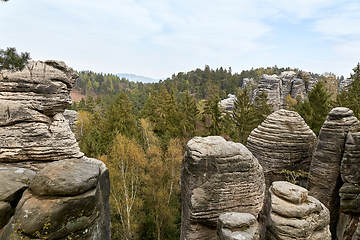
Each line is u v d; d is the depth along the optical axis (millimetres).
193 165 13508
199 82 146125
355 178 17156
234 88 122562
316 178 20016
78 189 8648
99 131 39219
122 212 25141
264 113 49375
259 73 151625
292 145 21703
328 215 11766
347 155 17484
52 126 10891
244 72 161125
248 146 24438
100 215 9922
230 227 10914
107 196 11664
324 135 19625
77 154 11352
